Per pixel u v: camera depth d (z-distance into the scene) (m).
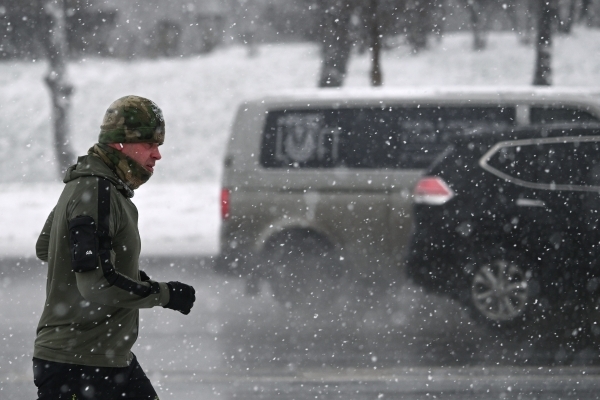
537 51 96.62
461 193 27.94
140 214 61.38
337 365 24.30
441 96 32.38
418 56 138.50
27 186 87.69
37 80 137.25
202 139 118.75
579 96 32.62
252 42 146.88
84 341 12.16
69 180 12.08
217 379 22.98
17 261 44.38
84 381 12.16
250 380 22.86
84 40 142.62
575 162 27.91
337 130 32.03
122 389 12.66
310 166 31.91
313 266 31.58
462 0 138.75
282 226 31.67
